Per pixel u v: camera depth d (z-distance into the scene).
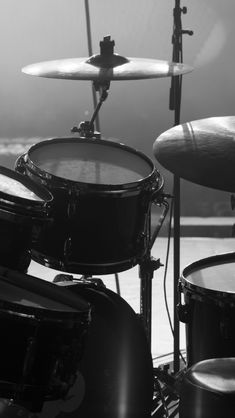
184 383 1.81
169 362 2.66
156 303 3.53
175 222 2.60
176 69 2.32
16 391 1.83
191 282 2.08
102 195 2.06
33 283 1.95
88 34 3.03
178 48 2.59
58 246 2.10
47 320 1.79
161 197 2.25
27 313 1.78
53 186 2.07
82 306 1.92
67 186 2.05
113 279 3.85
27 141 8.37
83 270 2.11
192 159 1.98
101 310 2.09
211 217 5.84
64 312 1.81
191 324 2.09
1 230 1.89
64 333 1.82
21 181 2.14
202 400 1.75
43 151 2.33
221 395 1.71
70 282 2.13
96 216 2.08
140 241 2.19
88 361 2.08
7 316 1.78
